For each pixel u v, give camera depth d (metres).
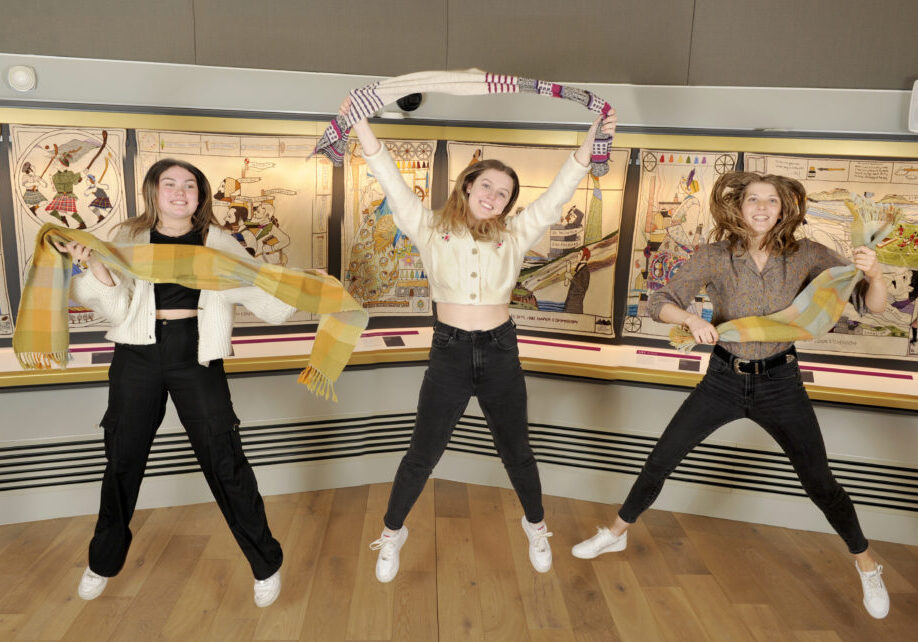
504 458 2.70
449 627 2.58
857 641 2.58
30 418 3.15
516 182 2.55
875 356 3.45
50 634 2.46
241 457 2.56
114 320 2.42
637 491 2.86
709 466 3.47
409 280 3.90
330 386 2.61
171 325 2.42
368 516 3.39
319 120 3.46
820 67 3.21
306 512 3.41
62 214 3.27
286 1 3.27
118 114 3.20
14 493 3.17
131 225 2.47
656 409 3.51
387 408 3.69
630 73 3.37
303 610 2.65
